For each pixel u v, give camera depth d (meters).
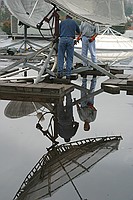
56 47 7.14
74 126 4.55
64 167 3.27
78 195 2.74
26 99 5.68
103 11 6.55
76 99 6.14
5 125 4.60
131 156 3.52
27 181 2.98
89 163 3.35
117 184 2.92
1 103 5.73
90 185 2.90
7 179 3.02
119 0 6.42
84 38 8.18
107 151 3.65
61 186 2.89
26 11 9.40
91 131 4.34
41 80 6.85
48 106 5.58
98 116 5.10
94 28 8.16
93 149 3.72
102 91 6.93
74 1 6.32
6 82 6.50
